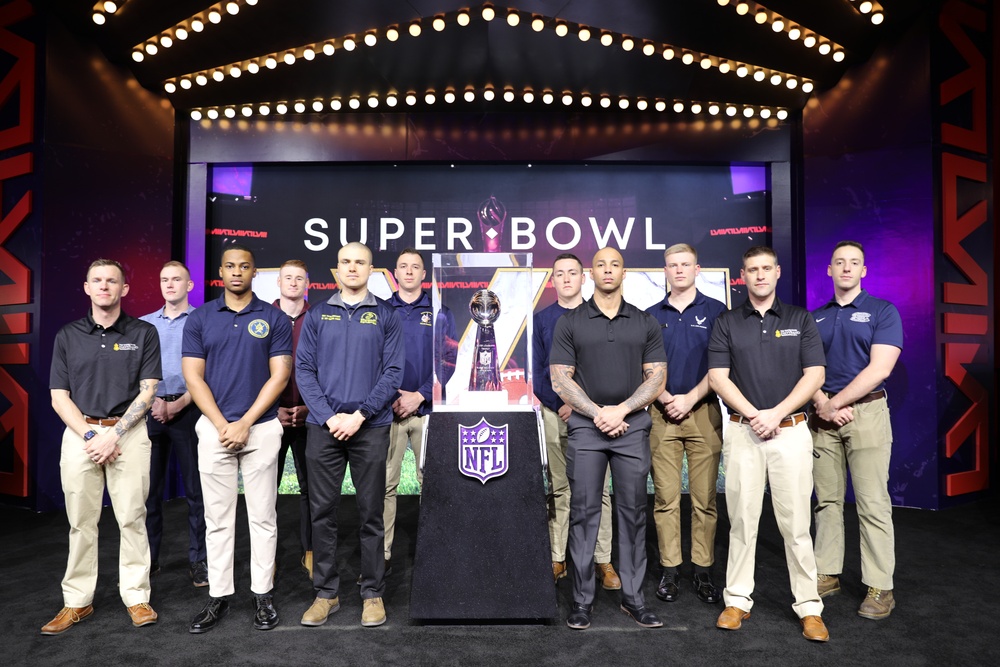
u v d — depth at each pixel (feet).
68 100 14.65
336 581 8.91
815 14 13.74
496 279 9.00
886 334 9.33
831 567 9.60
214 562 8.70
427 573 8.46
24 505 14.46
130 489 8.64
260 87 15.25
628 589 8.73
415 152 16.21
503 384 8.89
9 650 7.83
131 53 14.85
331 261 16.61
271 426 8.98
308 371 8.87
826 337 9.93
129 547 8.66
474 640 8.11
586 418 8.76
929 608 9.09
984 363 15.25
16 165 14.62
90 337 8.66
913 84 14.69
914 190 14.66
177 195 16.21
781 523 8.50
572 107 15.92
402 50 14.19
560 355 9.00
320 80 15.05
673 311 10.29
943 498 14.48
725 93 15.35
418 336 11.42
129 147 15.43
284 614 8.97
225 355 8.84
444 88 15.24
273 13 13.55
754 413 8.39
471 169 16.69
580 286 11.07
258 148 16.22
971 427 14.96
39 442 14.24
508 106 15.92
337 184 16.67
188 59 14.76
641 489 8.76
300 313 11.34
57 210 14.49
